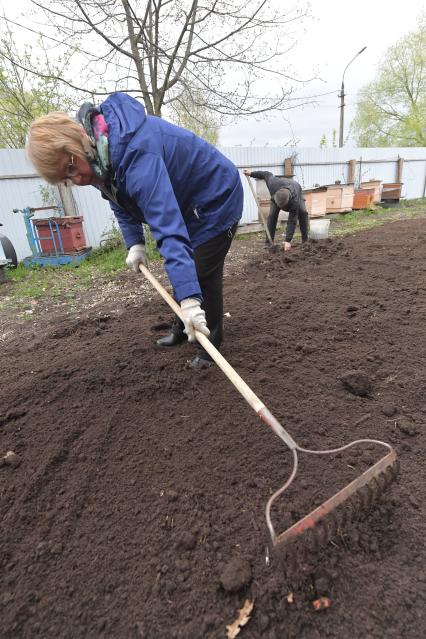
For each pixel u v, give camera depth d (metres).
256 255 6.84
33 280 6.19
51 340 3.62
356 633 1.23
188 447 2.03
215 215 2.22
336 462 1.87
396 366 2.69
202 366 2.71
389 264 5.26
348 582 1.37
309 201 9.69
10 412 2.35
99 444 2.08
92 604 1.37
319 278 4.88
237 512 1.66
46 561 1.52
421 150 16.45
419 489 1.72
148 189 1.66
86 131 1.72
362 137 26.69
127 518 1.67
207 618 1.29
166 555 1.51
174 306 2.25
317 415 2.20
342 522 1.53
